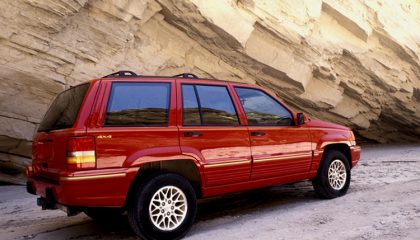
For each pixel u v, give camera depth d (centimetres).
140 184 394
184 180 414
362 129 1931
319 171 561
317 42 1414
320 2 1406
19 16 820
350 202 528
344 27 1562
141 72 1077
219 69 1284
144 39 1100
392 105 1944
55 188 369
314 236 384
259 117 506
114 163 376
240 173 462
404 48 1695
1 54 827
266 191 670
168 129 416
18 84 862
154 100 422
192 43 1207
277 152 502
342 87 1666
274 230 418
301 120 538
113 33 985
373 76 1677
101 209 410
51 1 834
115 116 390
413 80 1870
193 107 446
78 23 927
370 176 764
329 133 580
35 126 906
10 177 933
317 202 550
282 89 1431
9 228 514
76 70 939
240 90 505
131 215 388
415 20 1859
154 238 385
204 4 1102
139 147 393
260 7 1234
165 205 399
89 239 435
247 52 1260
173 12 1098
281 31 1306
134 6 1001
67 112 404
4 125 866
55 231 479
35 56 871
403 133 2273
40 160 428
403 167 877
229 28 1162
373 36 1652
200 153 430
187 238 412
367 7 1567
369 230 389
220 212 539
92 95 386
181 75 472
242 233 416
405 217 425
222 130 455
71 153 361
